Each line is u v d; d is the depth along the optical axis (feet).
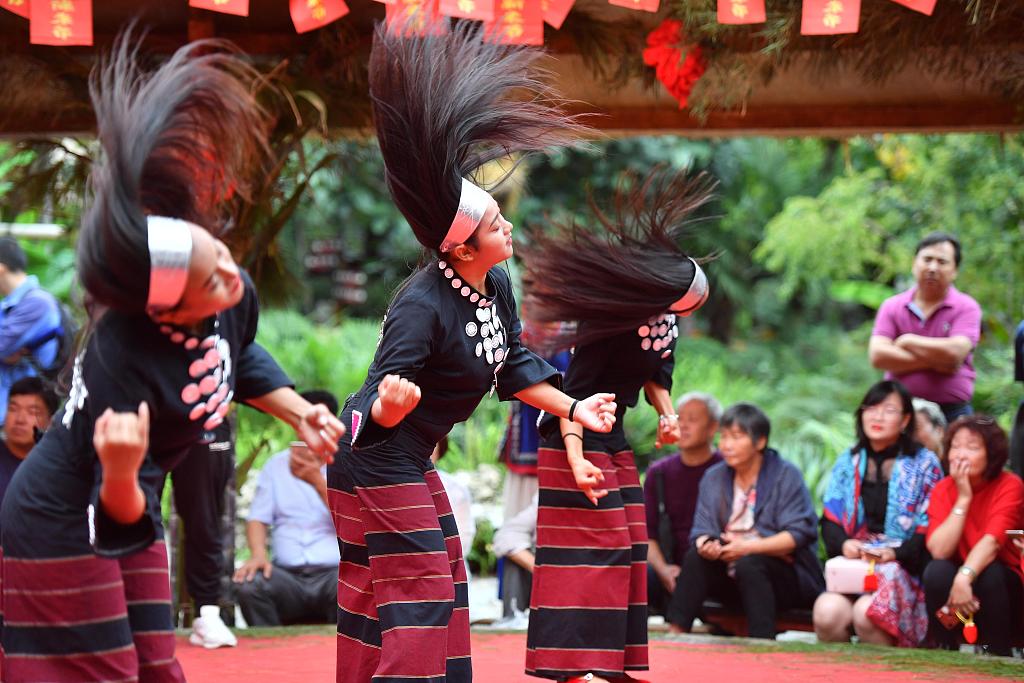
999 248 57.98
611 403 21.50
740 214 92.02
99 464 15.96
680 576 35.99
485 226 20.56
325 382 75.10
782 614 36.37
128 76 16.97
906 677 27.30
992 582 32.35
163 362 16.25
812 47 33.73
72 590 16.15
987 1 29.76
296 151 35.88
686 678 26.99
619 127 40.68
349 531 21.39
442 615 20.33
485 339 21.17
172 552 37.42
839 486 36.42
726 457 36.14
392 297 21.39
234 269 16.21
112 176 15.62
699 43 33.30
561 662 24.44
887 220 70.59
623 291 24.38
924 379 40.34
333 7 29.81
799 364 93.81
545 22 35.01
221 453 34.47
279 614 37.68
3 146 45.01
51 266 58.49
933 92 38.96
